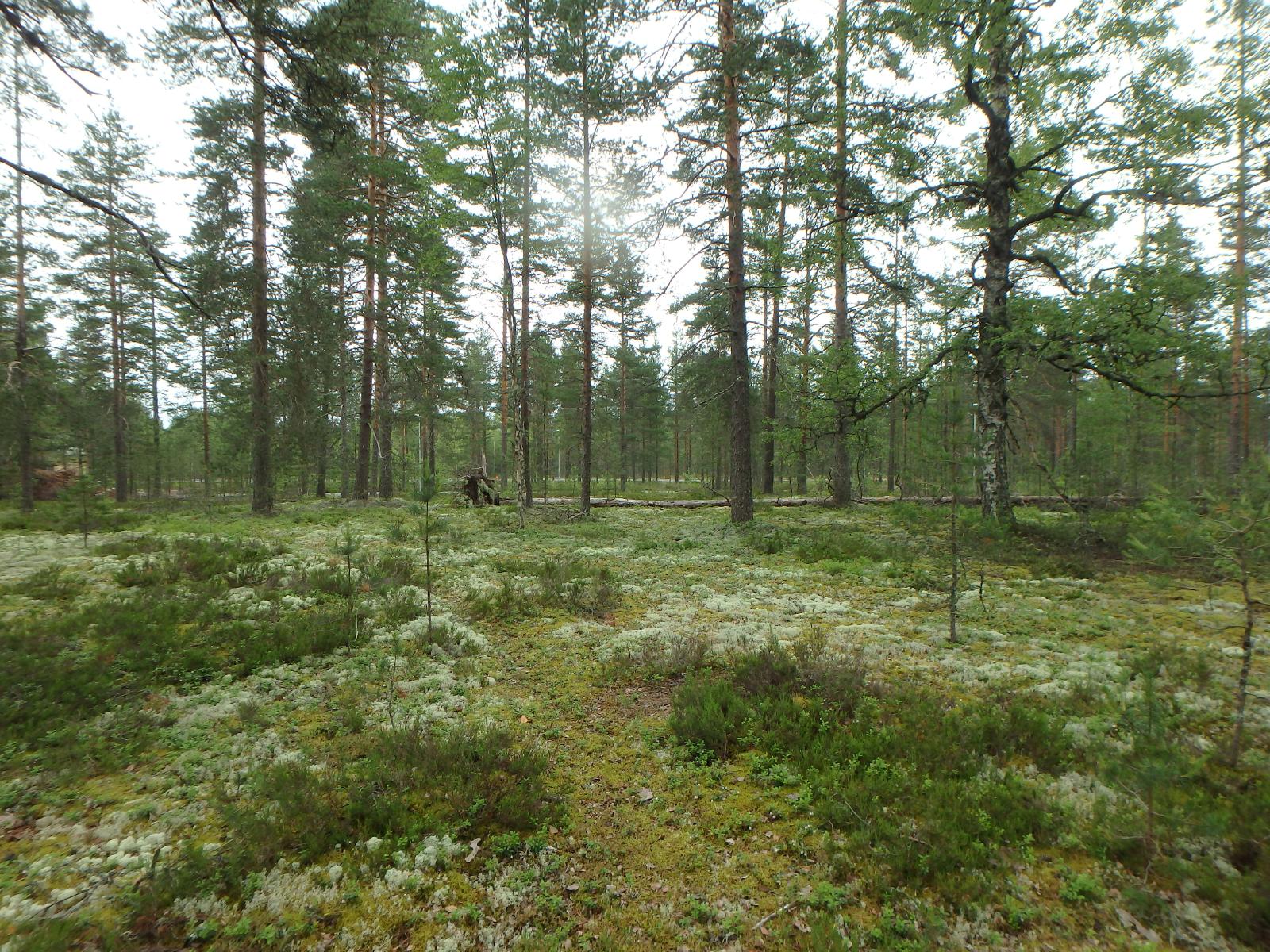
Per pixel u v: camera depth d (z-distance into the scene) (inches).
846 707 207.5
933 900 125.3
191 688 220.5
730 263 601.6
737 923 122.1
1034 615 314.3
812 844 144.8
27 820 147.0
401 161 745.6
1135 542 200.1
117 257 1050.7
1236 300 382.3
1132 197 432.1
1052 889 127.0
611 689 234.1
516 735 195.9
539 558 484.7
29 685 208.1
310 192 717.3
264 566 393.4
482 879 134.0
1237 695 210.7
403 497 978.1
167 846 138.4
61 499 550.9
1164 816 136.9
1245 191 387.9
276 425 833.5
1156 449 695.1
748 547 527.8
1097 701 205.8
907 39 431.5
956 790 154.0
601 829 152.9
